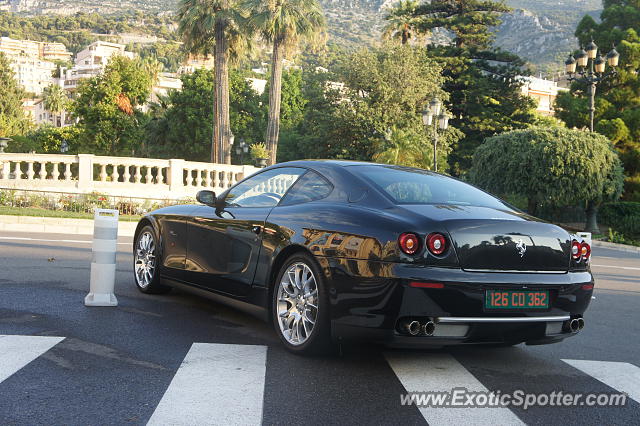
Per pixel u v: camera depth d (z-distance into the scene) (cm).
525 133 3566
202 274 554
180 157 5706
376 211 418
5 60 8812
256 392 358
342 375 402
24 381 360
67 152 6606
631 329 632
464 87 5497
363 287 394
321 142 4747
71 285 677
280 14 3422
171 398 341
